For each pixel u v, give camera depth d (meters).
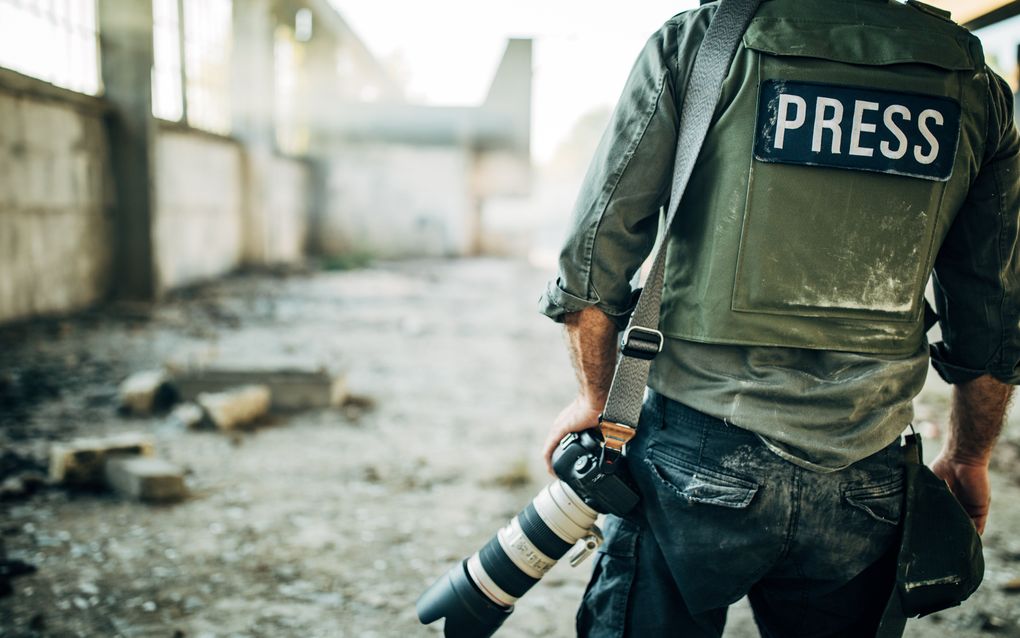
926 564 1.10
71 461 3.52
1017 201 1.17
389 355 6.96
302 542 3.05
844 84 1.08
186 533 3.10
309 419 4.84
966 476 1.36
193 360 5.23
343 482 3.75
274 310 9.48
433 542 3.09
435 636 2.39
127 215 9.60
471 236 20.05
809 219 1.08
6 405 4.85
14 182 7.52
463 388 5.80
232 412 4.59
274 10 15.47
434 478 3.84
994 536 3.08
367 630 2.42
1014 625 2.45
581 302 1.15
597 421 1.24
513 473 3.92
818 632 1.17
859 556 1.10
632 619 1.20
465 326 8.74
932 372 5.75
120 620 2.43
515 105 19.52
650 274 1.13
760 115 1.08
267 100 14.88
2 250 7.39
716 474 1.09
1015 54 3.14
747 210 1.09
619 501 1.16
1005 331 1.20
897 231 1.10
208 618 2.46
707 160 1.12
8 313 7.52
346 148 18.94
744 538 1.08
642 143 1.13
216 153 12.86
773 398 1.08
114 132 9.46
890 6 1.14
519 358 7.02
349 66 21.16
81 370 5.88
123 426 4.55
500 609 1.31
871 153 1.08
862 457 1.07
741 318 1.10
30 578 2.68
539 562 1.27
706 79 1.11
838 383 1.08
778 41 1.09
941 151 1.10
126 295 9.67
